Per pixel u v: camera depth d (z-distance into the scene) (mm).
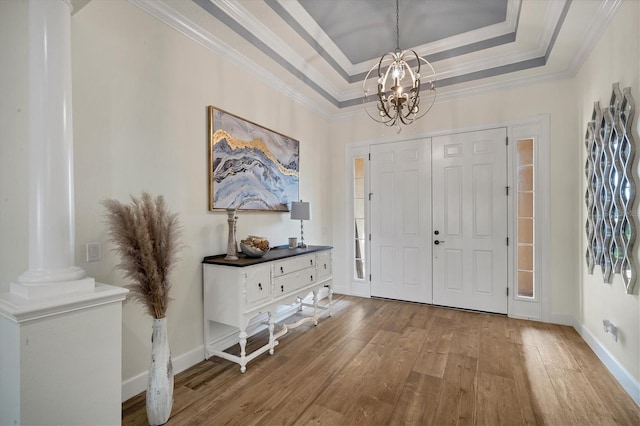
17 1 1635
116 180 2012
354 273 4605
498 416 1839
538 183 3434
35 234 1451
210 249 2680
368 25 3049
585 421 1790
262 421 1812
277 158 3512
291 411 1904
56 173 1479
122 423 1802
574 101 3236
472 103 3793
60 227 1487
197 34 2539
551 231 3369
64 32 1525
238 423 1796
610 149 2264
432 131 4035
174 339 2365
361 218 4562
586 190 2881
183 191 2449
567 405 1936
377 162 4406
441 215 3986
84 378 1422
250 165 3098
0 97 1576
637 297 1962
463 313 3719
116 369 1546
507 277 3615
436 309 3881
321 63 3545
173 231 1940
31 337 1251
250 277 2457
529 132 3484
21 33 1644
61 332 1344
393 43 3375
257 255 2656
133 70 2113
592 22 2436
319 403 1980
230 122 2857
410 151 4184
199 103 2592
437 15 2904
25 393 1237
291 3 2680
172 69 2373
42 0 1463
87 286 1499
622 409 1890
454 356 2605
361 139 4523
